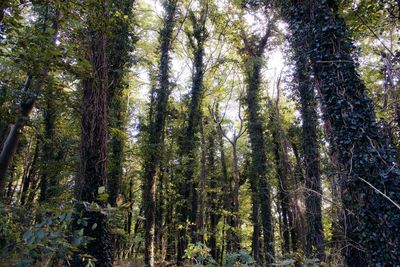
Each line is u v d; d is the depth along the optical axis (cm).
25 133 884
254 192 2150
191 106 2108
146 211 1814
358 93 695
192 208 2092
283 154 1867
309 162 1366
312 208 1320
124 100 1938
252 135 2122
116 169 1584
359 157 648
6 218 254
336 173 736
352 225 777
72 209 258
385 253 590
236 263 665
